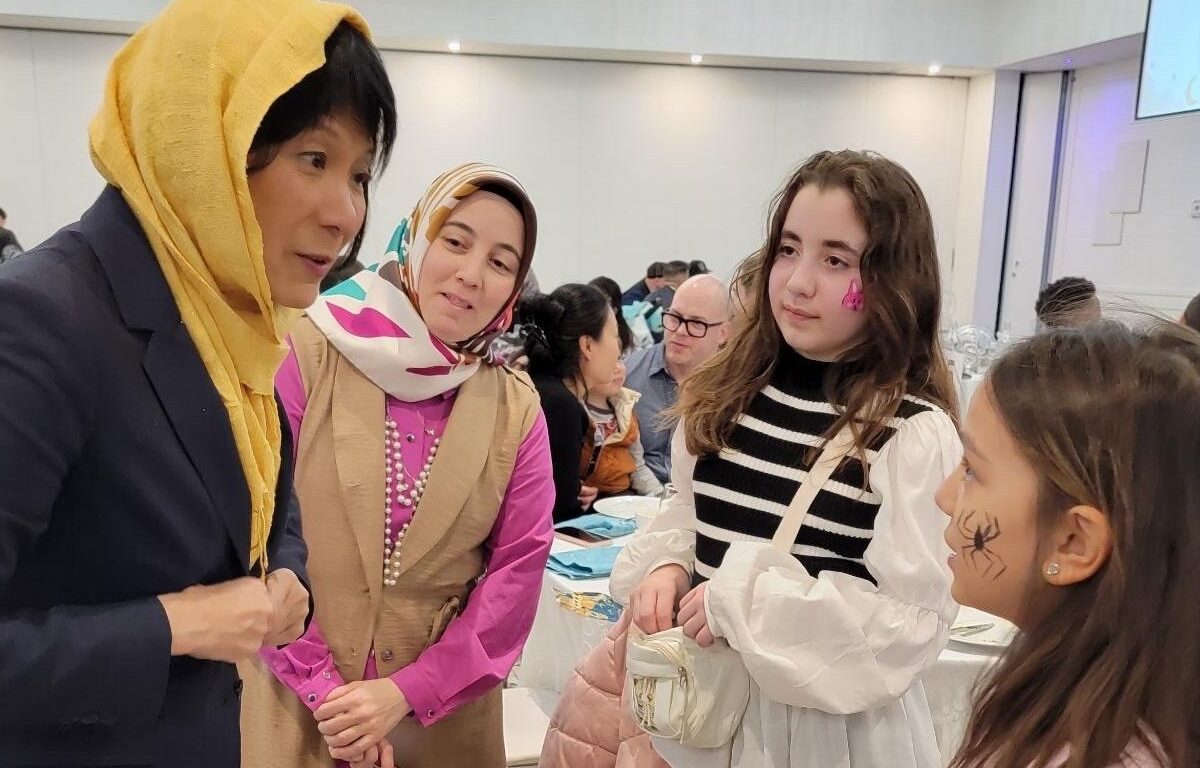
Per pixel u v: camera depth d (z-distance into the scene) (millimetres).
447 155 6898
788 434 1175
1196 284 6105
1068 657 681
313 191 817
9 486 661
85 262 750
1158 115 5629
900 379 1124
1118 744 632
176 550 774
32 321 690
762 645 1020
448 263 1268
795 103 7363
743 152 7359
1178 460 647
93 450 732
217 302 797
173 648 742
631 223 7312
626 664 1227
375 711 1188
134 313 755
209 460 797
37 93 6145
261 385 861
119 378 740
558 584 1951
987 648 1517
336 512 1244
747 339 1268
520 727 1818
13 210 6238
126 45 822
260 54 757
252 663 1254
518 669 2391
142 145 763
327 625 1239
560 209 7172
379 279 1324
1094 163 6914
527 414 1374
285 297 860
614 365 2906
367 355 1257
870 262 1109
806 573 1087
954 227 7805
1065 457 685
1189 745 622
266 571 936
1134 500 651
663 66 7129
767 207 1278
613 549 2125
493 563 1342
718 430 1226
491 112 6914
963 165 7691
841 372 1177
